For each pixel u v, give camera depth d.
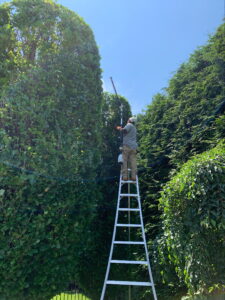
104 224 6.72
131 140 6.01
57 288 4.26
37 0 5.05
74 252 4.56
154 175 7.04
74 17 5.28
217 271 3.89
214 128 5.85
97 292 6.38
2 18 4.95
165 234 4.71
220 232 3.93
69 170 4.40
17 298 3.87
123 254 6.53
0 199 3.79
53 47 4.94
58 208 4.20
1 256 3.68
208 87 6.57
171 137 7.07
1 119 4.10
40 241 4.07
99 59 5.56
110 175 7.21
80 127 4.85
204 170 4.02
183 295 5.17
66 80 4.80
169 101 7.66
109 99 8.03
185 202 4.22
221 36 6.96
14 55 5.05
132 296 6.03
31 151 4.06
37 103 4.33
